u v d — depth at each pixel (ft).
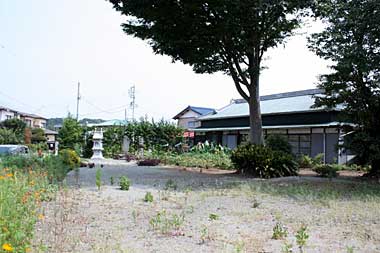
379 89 39.40
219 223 18.78
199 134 104.58
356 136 40.14
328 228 18.01
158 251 13.83
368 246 15.01
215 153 68.90
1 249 10.84
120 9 44.34
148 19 44.01
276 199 26.48
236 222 19.11
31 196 20.72
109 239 15.28
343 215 20.93
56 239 14.62
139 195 27.76
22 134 120.16
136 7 42.96
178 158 69.21
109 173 46.55
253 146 47.03
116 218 19.49
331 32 37.58
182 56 48.80
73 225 17.49
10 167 30.86
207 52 47.60
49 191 25.31
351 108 41.37
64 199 24.03
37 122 200.54
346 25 36.19
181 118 135.44
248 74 51.01
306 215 21.01
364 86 39.81
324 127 66.95
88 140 96.68
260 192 29.73
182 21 43.80
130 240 15.29
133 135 98.84
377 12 34.24
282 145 53.42
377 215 20.85
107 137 99.30
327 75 43.34
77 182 34.73
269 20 45.19
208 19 44.27
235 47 47.60
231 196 27.76
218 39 46.50
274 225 18.49
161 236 15.99
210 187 33.01
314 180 39.01
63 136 98.22
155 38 46.14
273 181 38.42
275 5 41.11
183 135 101.86
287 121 75.97
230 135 93.15
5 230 12.29
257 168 43.68
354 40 36.63
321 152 68.28
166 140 99.19
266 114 79.41
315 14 42.14
